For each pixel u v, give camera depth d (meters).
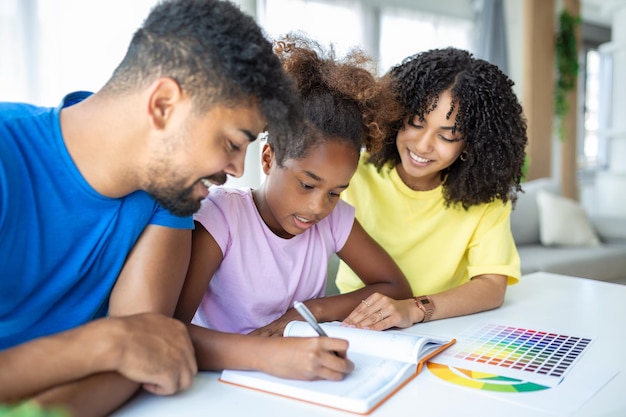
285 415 0.65
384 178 1.38
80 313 0.82
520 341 0.93
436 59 1.18
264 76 0.67
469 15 5.29
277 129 0.73
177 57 0.65
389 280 1.18
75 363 0.59
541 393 0.72
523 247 3.29
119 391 0.63
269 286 1.06
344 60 1.05
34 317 0.77
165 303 0.81
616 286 1.35
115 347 0.62
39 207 0.73
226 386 0.73
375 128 1.03
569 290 1.31
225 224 1.01
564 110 4.62
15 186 0.70
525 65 4.43
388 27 4.70
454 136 1.18
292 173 0.95
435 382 0.75
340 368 0.71
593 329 1.00
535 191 3.50
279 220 1.03
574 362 0.83
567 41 4.58
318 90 0.96
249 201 1.06
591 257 3.05
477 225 1.32
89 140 0.72
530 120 4.42
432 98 1.15
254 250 1.05
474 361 0.83
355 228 1.18
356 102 0.99
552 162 4.97
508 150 1.23
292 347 0.74
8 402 0.56
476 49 5.10
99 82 3.06
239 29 0.67
